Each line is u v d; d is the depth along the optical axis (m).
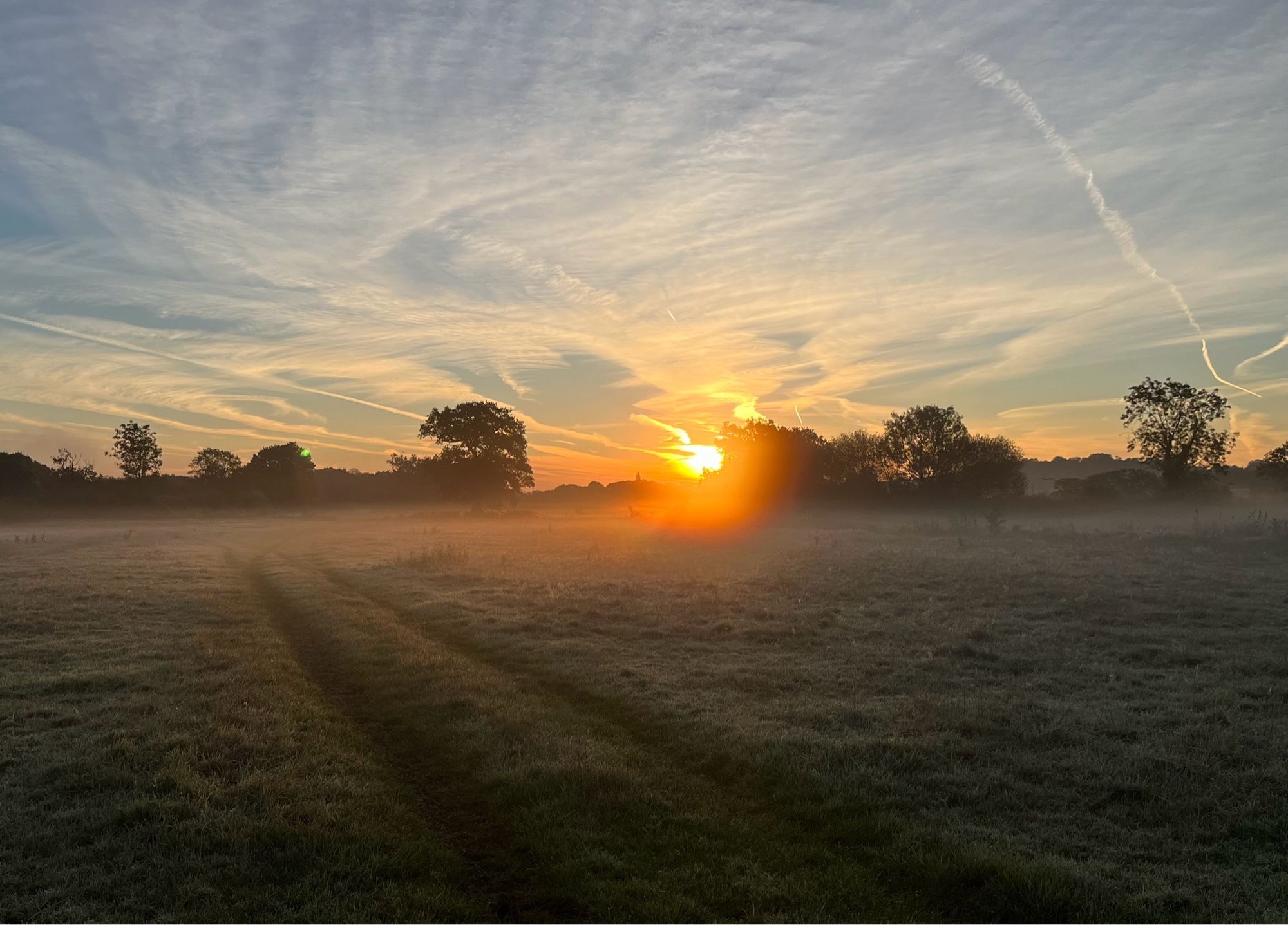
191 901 5.09
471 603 17.09
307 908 4.94
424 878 5.43
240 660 11.77
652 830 6.03
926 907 4.98
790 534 39.34
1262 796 6.36
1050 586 17.06
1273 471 60.00
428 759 7.83
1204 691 9.29
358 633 14.03
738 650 12.10
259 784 6.88
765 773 7.03
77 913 4.90
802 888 5.16
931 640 12.44
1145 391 52.75
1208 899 4.88
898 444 67.44
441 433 84.75
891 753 7.40
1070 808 6.29
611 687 9.95
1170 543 26.91
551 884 5.29
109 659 11.90
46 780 7.03
